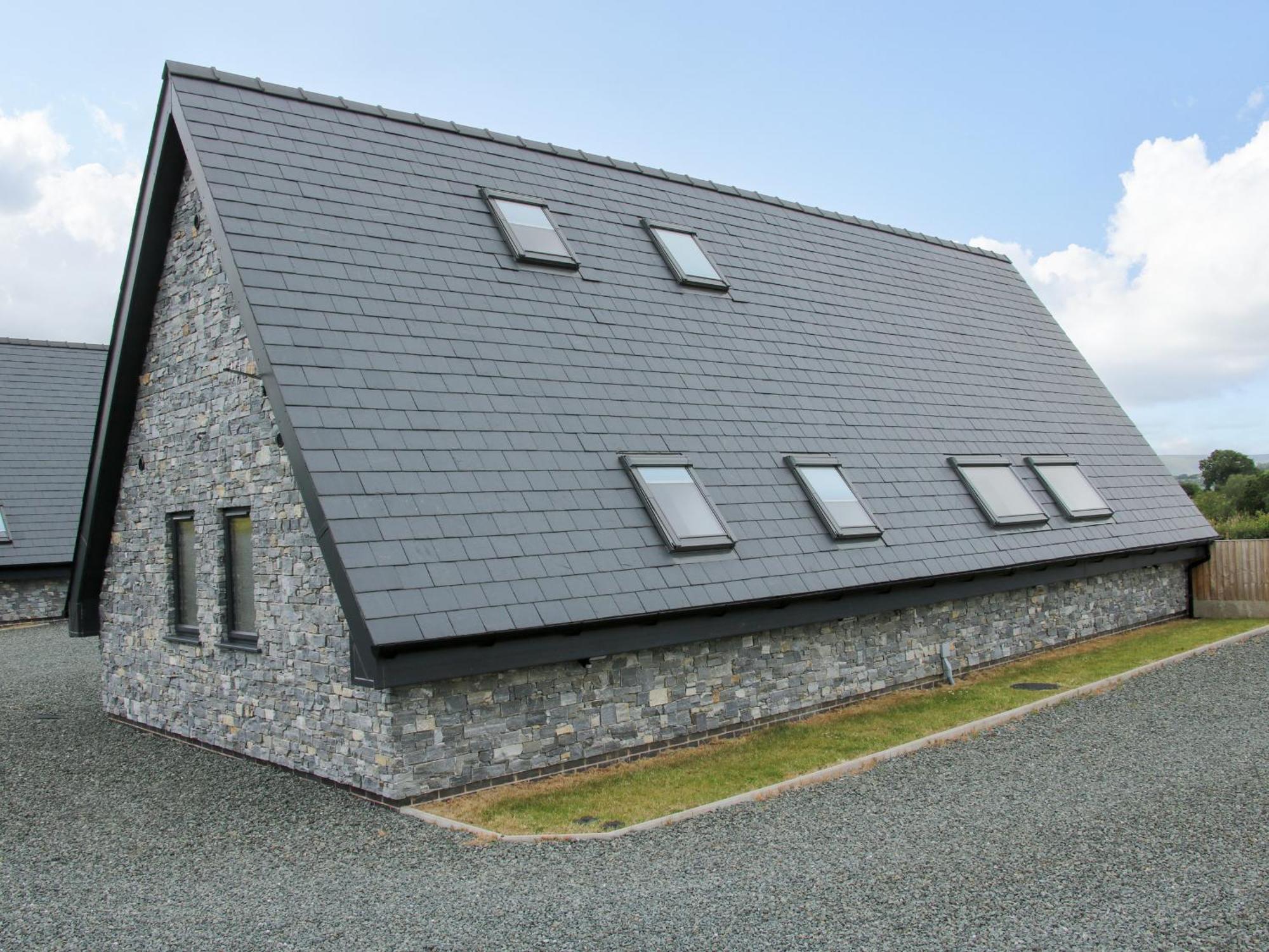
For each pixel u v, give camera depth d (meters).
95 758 11.04
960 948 5.60
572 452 10.34
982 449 15.14
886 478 13.15
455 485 9.23
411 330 10.31
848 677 11.91
